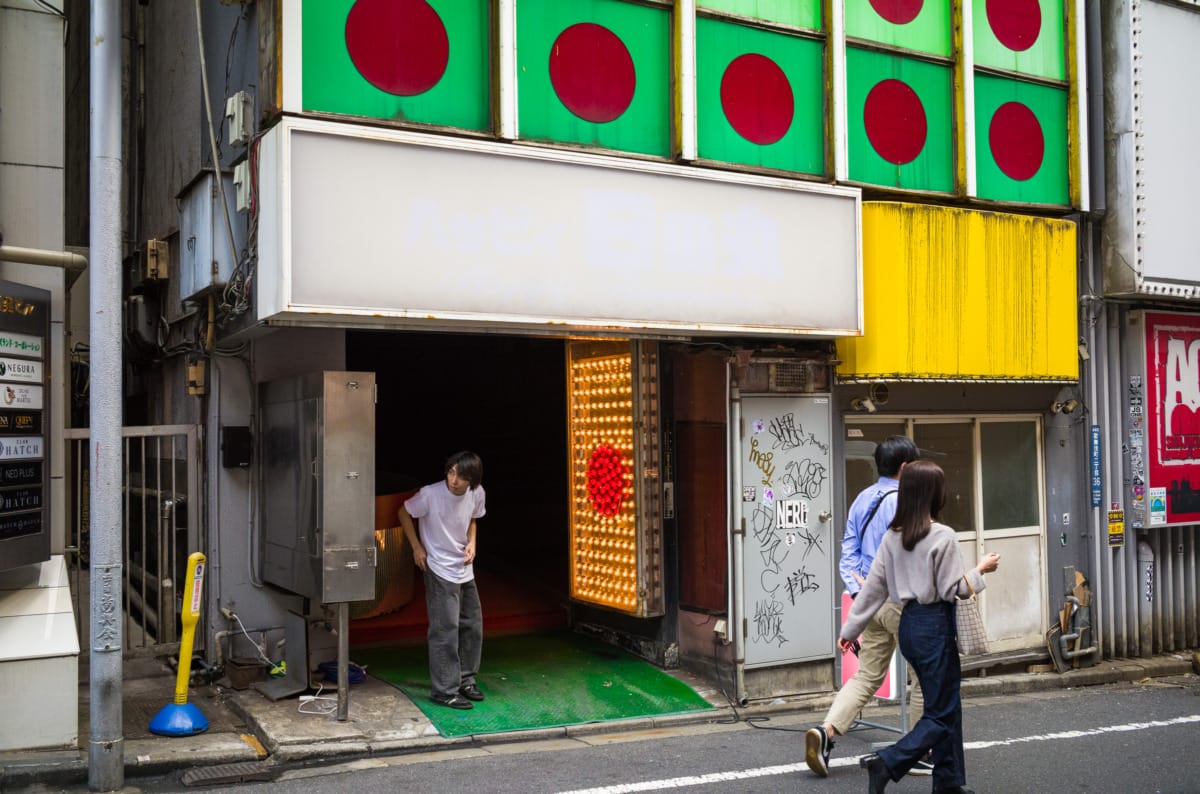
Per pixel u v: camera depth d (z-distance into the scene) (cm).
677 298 762
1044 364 938
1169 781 622
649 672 845
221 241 741
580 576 923
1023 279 927
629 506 862
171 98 926
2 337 623
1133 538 1041
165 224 933
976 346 895
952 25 938
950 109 938
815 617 838
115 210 593
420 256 668
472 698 750
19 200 711
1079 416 1010
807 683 833
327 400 673
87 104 1073
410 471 1360
